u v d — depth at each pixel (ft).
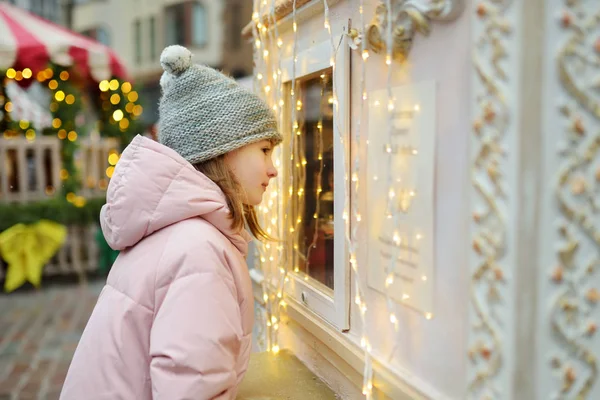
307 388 5.23
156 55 50.06
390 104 3.57
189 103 4.51
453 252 3.33
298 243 6.07
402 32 3.60
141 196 4.23
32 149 21.20
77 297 19.58
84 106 23.00
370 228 4.30
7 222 19.67
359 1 4.27
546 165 2.68
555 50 2.65
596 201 2.74
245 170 4.66
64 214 20.79
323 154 5.32
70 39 21.44
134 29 51.29
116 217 4.33
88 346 4.26
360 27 4.28
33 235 20.16
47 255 20.66
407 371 3.91
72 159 21.95
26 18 21.34
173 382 3.72
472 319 3.00
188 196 4.23
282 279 6.01
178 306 3.88
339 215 4.79
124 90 23.99
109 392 4.07
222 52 45.75
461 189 3.22
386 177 4.00
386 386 4.06
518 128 2.64
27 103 24.66
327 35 4.93
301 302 5.81
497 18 2.71
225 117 4.45
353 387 4.78
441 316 3.49
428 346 3.65
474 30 2.86
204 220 4.36
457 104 3.22
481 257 2.91
